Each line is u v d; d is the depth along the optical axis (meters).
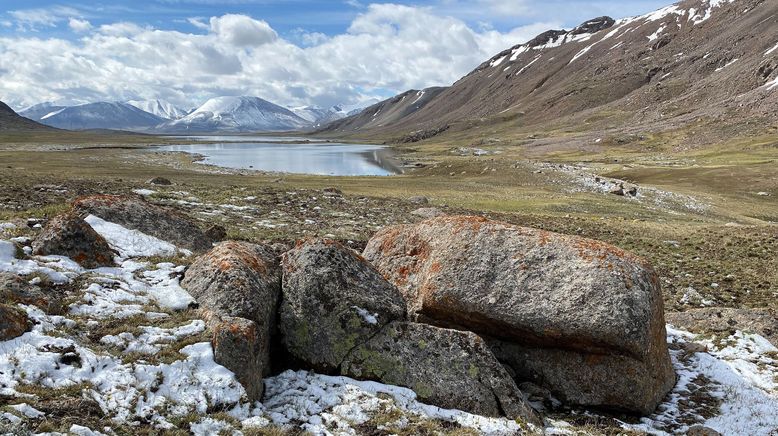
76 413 7.43
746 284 23.22
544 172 75.44
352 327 11.02
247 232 24.34
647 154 132.25
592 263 11.64
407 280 13.37
